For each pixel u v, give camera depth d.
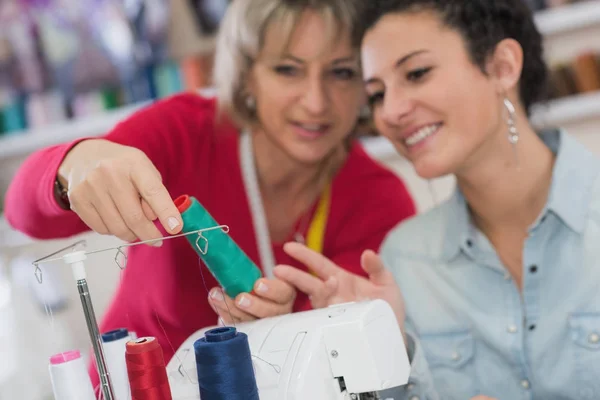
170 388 0.91
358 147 1.71
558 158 1.25
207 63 3.08
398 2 1.23
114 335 0.96
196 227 0.94
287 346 0.92
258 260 1.56
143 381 0.82
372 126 1.63
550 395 1.26
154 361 0.83
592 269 1.22
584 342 1.22
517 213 1.29
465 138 1.21
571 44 2.86
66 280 3.18
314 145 1.50
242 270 1.02
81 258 0.84
